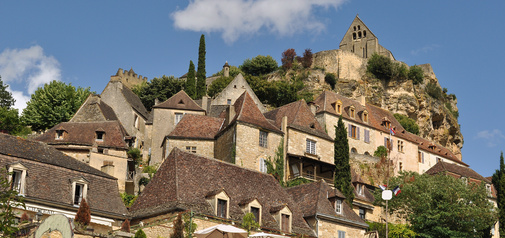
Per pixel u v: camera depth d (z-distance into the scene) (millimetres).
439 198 52000
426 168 85375
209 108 77500
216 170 38500
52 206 31375
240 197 37500
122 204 34750
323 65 107688
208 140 58844
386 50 115250
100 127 56781
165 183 36000
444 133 109500
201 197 35219
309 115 64875
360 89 104438
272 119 64062
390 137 80312
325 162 59969
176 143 58750
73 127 56562
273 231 36156
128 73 111000
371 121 80062
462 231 50438
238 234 33094
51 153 34500
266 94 93250
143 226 33031
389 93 105250
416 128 98312
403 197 52438
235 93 81375
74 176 33500
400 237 48906
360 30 116750
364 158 72625
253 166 54125
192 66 91938
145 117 75750
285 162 58062
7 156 31297
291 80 104562
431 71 113000
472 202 51781
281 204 39125
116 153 55156
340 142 59188
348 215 42031
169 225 32156
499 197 65125
